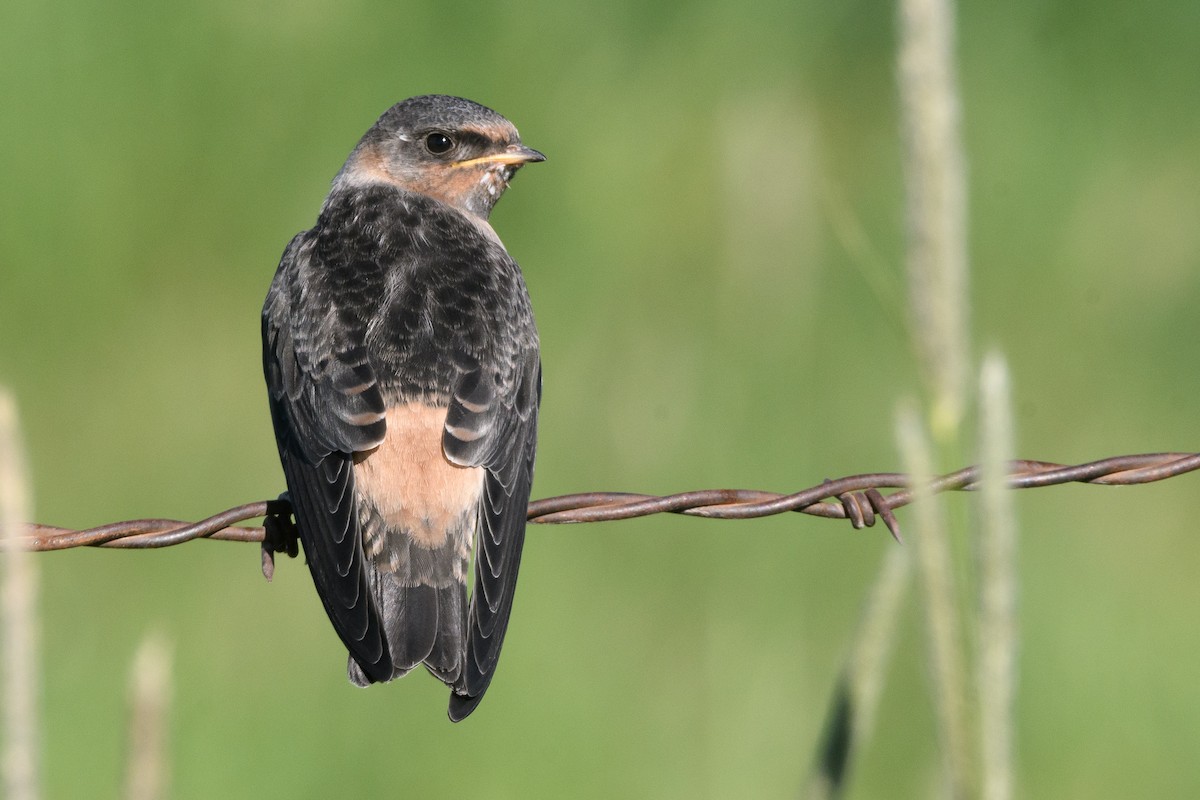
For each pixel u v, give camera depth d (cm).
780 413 1384
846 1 1928
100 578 1245
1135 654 1207
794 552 1252
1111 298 1619
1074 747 1138
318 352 807
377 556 752
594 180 1689
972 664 372
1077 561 1309
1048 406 1493
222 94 1647
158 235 1578
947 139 454
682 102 1773
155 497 1341
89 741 1105
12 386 1430
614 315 1535
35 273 1536
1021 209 1733
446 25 1733
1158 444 1440
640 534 1262
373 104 1684
